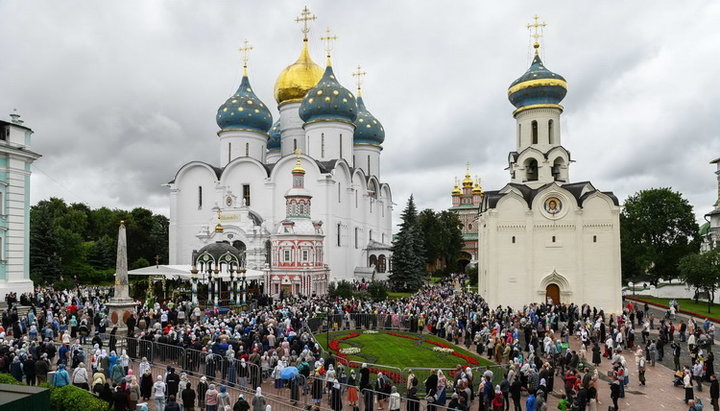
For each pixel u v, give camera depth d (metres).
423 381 24.31
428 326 40.53
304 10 86.94
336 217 73.12
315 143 78.12
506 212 49.72
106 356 22.16
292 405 20.53
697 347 29.59
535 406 19.36
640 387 25.59
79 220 104.38
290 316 36.06
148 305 42.50
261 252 68.69
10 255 43.34
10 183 43.56
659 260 70.00
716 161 69.19
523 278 49.03
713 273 51.19
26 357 20.89
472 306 43.81
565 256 48.66
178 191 76.88
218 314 40.00
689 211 70.81
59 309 35.44
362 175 82.38
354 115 79.94
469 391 19.80
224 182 75.31
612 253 48.16
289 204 64.25
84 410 14.30
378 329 41.25
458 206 143.62
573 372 22.34
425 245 98.56
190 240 76.19
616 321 39.69
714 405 21.34
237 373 22.42
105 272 80.56
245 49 83.94
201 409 19.53
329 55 81.50
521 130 55.84
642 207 71.62
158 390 18.91
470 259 135.25
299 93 84.19
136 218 112.81
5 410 9.38
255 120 79.75
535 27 57.47
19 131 44.62
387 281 77.19
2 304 39.94
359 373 24.81
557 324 38.38
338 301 47.19
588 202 48.72
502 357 29.00
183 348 24.66
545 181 53.31
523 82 55.12
